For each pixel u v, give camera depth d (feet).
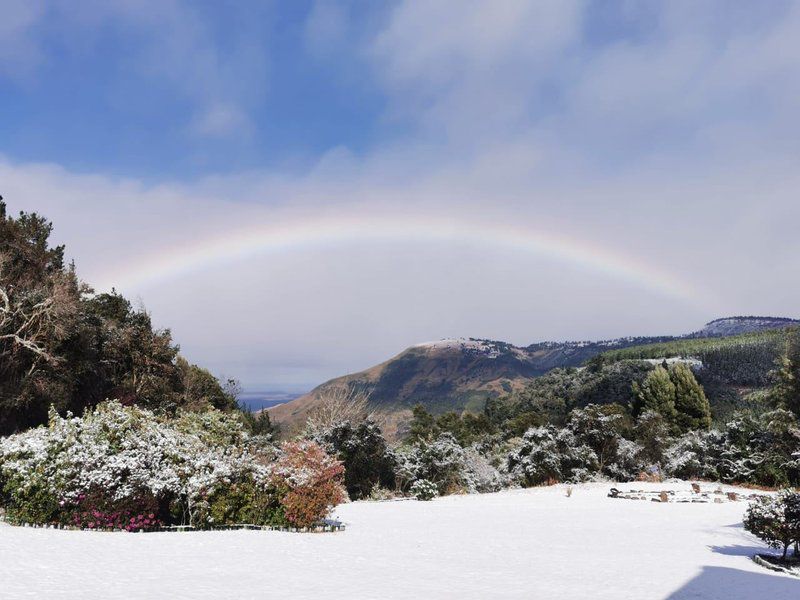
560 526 57.06
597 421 112.16
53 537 39.86
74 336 114.83
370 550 40.73
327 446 94.99
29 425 107.55
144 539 41.19
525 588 29.48
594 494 91.20
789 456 100.17
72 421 51.49
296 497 50.47
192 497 48.85
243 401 181.78
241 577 29.73
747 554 43.11
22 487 47.26
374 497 92.84
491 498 89.81
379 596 26.53
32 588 25.17
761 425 111.24
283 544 41.55
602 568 35.78
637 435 115.96
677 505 78.07
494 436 158.61
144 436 52.60
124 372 135.03
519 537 49.21
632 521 61.52
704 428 153.69
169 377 142.00
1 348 106.93
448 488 101.91
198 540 41.63
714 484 102.37
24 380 103.45
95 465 48.11
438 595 27.20
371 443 99.86
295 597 25.68
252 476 51.60
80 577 27.94
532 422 166.61
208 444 61.87
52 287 115.55
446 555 39.73
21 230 128.36
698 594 29.25
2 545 35.35
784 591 30.60
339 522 55.36
